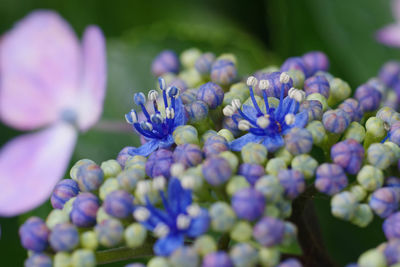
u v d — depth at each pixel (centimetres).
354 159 14
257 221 13
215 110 15
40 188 17
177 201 14
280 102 14
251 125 14
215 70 16
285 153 14
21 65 18
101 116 19
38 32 18
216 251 13
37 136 18
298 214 14
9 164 17
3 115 18
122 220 14
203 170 14
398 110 18
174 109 15
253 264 13
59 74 18
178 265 13
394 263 13
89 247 14
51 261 14
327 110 15
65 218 14
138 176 14
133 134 19
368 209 14
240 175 14
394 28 19
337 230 17
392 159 14
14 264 18
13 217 18
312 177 15
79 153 19
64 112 18
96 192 15
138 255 14
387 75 18
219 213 13
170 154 14
